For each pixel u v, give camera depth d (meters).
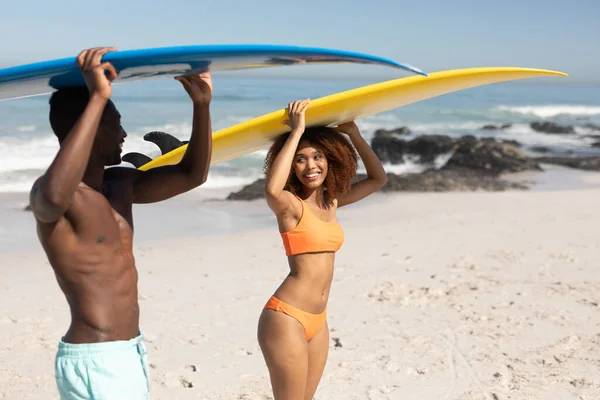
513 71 3.75
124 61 2.55
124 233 2.88
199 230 11.51
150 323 6.66
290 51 2.56
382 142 23.30
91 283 2.72
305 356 3.65
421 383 5.26
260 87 73.19
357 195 4.17
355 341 6.14
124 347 2.75
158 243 10.38
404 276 8.21
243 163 19.30
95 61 2.50
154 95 42.84
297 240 3.65
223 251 9.85
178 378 5.37
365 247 9.88
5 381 5.37
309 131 3.80
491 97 69.62
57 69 2.58
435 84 3.71
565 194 15.38
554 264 8.73
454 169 19.83
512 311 6.89
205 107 3.20
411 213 12.96
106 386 2.68
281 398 3.70
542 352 5.84
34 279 8.33
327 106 3.55
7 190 15.30
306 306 3.65
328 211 3.90
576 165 20.58
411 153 22.83
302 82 105.06
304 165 3.72
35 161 19.03
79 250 2.70
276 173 3.50
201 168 3.26
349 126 4.12
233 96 53.59
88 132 2.48
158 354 5.87
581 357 5.73
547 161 21.19
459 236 10.60
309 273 3.66
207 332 6.42
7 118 27.30
